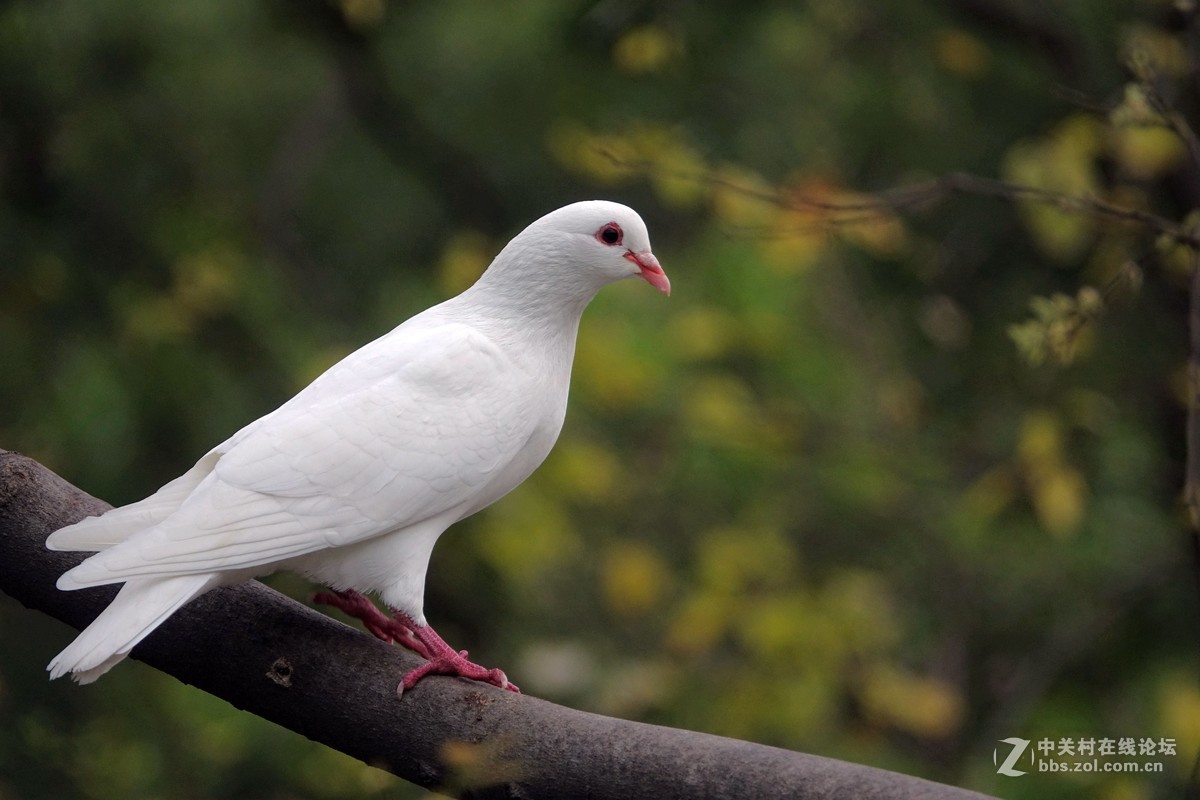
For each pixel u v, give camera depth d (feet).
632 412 38.68
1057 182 35.22
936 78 43.42
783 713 35.96
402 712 19.26
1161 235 27.17
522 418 22.38
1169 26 37.06
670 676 35.99
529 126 46.44
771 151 42.52
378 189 46.91
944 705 37.11
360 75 47.65
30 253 38.11
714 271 39.19
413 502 21.12
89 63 39.65
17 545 21.36
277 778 33.76
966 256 43.09
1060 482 35.96
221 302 38.27
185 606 20.33
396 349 22.09
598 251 23.25
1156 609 39.24
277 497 20.42
